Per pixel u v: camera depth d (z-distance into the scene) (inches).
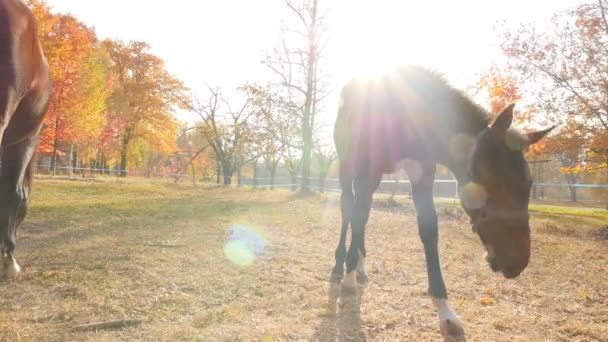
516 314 139.6
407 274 189.9
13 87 111.0
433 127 127.9
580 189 1557.6
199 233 269.9
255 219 360.5
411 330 121.6
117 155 1453.0
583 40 415.5
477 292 164.7
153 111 1312.7
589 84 411.8
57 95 909.8
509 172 102.7
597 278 195.9
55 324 112.0
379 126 142.9
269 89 946.1
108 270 166.9
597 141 402.6
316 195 741.9
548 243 309.1
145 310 124.9
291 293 151.3
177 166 1865.2
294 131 940.0
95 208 379.6
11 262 147.6
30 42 120.7
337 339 112.0
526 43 434.6
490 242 105.7
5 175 139.0
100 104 1043.3
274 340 108.1
